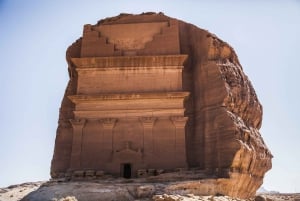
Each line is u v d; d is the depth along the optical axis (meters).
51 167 29.47
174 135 27.69
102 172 26.92
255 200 24.11
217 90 27.67
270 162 31.05
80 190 20.81
